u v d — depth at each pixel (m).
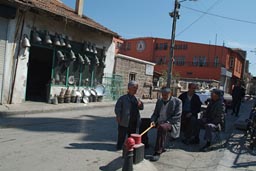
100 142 8.73
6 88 13.92
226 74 55.91
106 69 21.28
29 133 9.35
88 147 8.04
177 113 7.78
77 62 18.16
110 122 12.70
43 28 15.42
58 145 8.05
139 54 60.78
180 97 9.34
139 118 8.02
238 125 11.77
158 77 35.22
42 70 17.97
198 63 56.00
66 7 20.69
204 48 55.78
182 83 40.31
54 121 11.91
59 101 16.70
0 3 13.06
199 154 8.03
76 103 17.69
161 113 7.86
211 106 8.86
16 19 13.95
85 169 6.27
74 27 17.53
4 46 13.60
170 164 7.04
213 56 55.16
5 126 10.19
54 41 16.06
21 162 6.44
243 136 10.27
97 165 6.56
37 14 14.92
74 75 18.16
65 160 6.77
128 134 8.08
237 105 17.16
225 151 8.25
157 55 59.06
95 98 19.64
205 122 8.95
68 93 17.19
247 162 7.36
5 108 12.97
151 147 8.48
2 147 7.50
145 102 24.86
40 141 8.38
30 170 5.99
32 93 18.11
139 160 6.36
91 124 11.85
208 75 54.94
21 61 14.48
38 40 14.96
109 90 21.73
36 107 14.16
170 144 8.73
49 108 14.39
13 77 14.17
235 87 17.33
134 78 26.06
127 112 7.79
